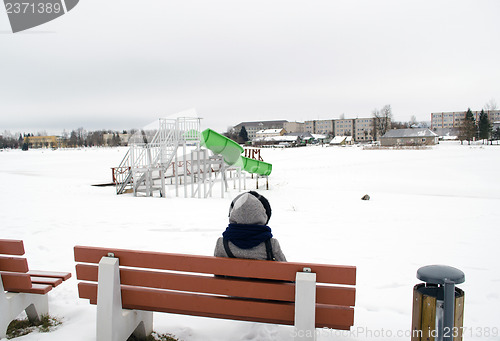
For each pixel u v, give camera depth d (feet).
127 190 60.29
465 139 348.38
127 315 9.12
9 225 27.94
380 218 32.12
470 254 19.89
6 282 9.80
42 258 18.54
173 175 71.36
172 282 8.63
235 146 63.10
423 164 123.13
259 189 66.54
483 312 12.24
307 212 35.76
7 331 9.93
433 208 39.22
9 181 74.02
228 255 8.79
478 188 68.64
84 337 9.51
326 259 18.78
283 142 431.84
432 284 7.98
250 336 9.77
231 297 8.77
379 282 15.16
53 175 96.94
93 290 9.19
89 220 29.91
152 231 25.35
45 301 10.66
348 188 69.67
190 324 10.55
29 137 556.10
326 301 7.84
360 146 326.65
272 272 8.04
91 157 197.88
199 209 36.47
